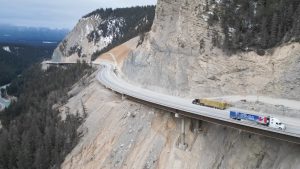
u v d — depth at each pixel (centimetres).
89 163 5972
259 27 5409
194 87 5969
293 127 4197
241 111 5000
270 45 5156
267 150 4191
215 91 5662
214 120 4672
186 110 5066
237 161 4375
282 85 4906
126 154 5609
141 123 5891
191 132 5100
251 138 4375
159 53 7044
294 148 3981
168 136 5334
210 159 4675
